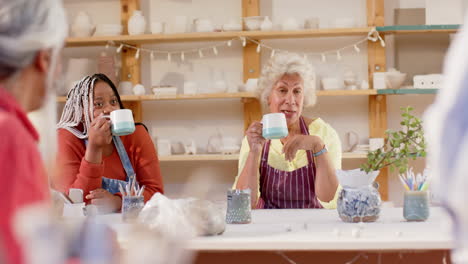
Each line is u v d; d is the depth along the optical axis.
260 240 1.34
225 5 4.21
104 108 2.36
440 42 4.04
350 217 1.71
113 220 1.81
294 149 2.27
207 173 4.23
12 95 0.92
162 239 0.64
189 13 4.24
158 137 4.23
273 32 3.93
